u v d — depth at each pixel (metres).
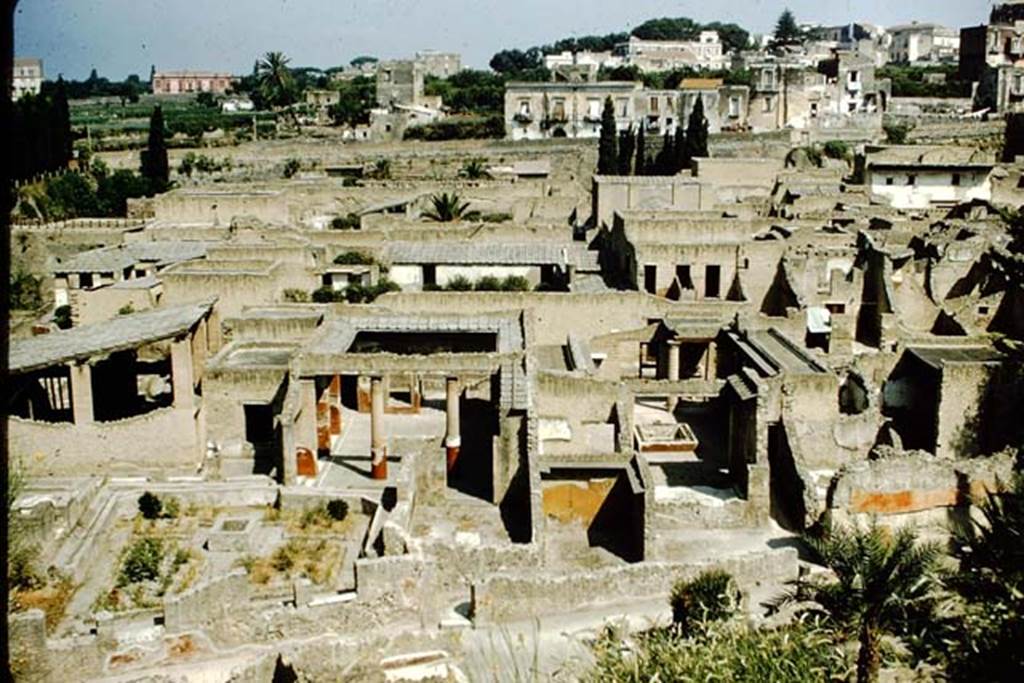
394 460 56.25
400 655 32.06
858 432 56.00
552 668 32.91
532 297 72.56
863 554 30.83
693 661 23.36
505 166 147.50
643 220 80.50
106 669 33.38
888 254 73.81
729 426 55.56
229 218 100.19
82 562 43.47
